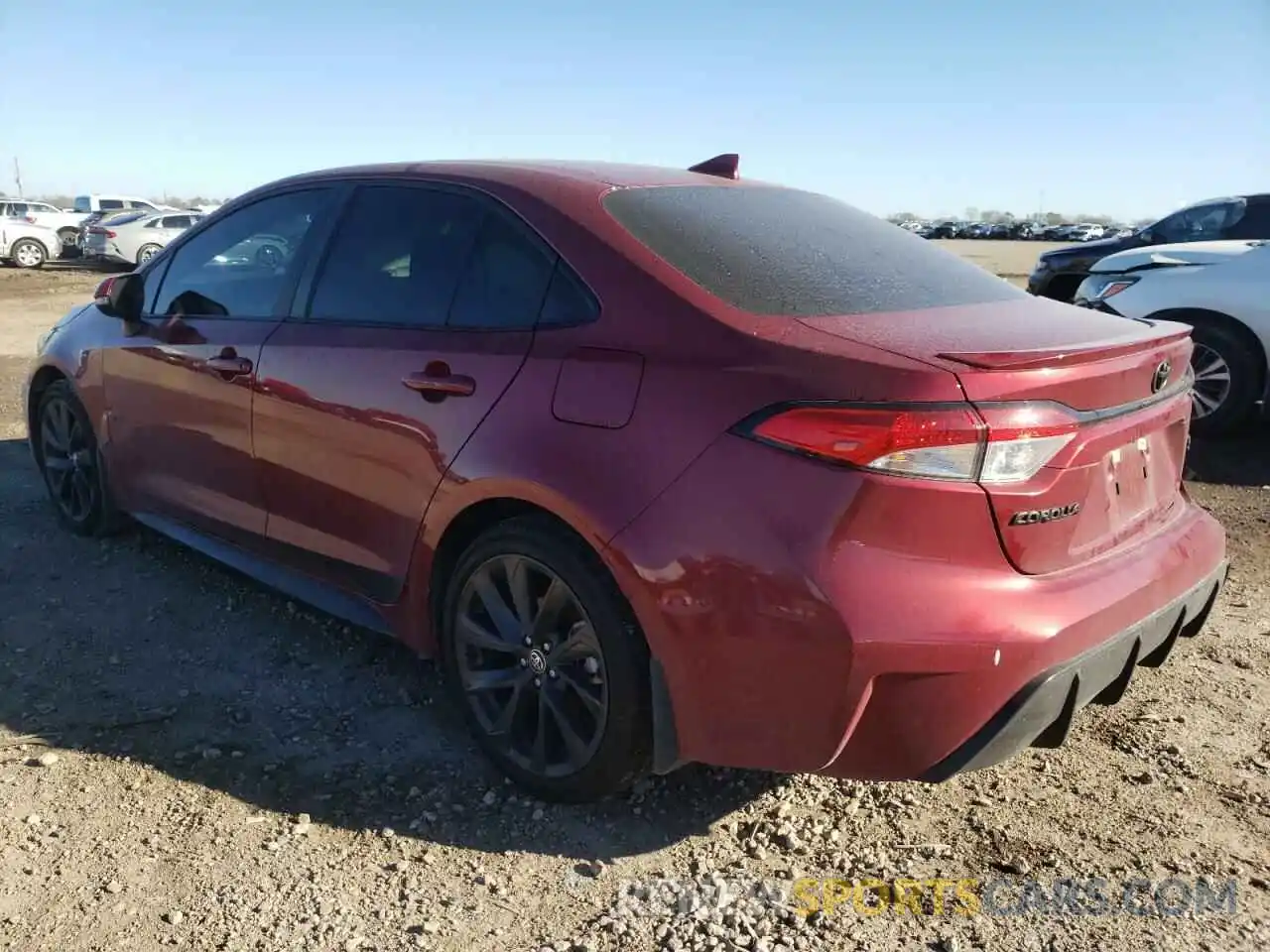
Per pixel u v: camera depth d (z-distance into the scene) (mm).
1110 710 3504
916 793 3051
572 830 2873
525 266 3061
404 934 2465
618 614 2709
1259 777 3113
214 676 3689
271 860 2723
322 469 3482
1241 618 4258
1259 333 6840
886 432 2330
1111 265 7812
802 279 2912
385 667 3777
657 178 3381
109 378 4492
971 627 2348
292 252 3795
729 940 2439
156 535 5031
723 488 2486
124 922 2486
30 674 3672
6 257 25484
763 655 2453
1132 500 2840
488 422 2939
